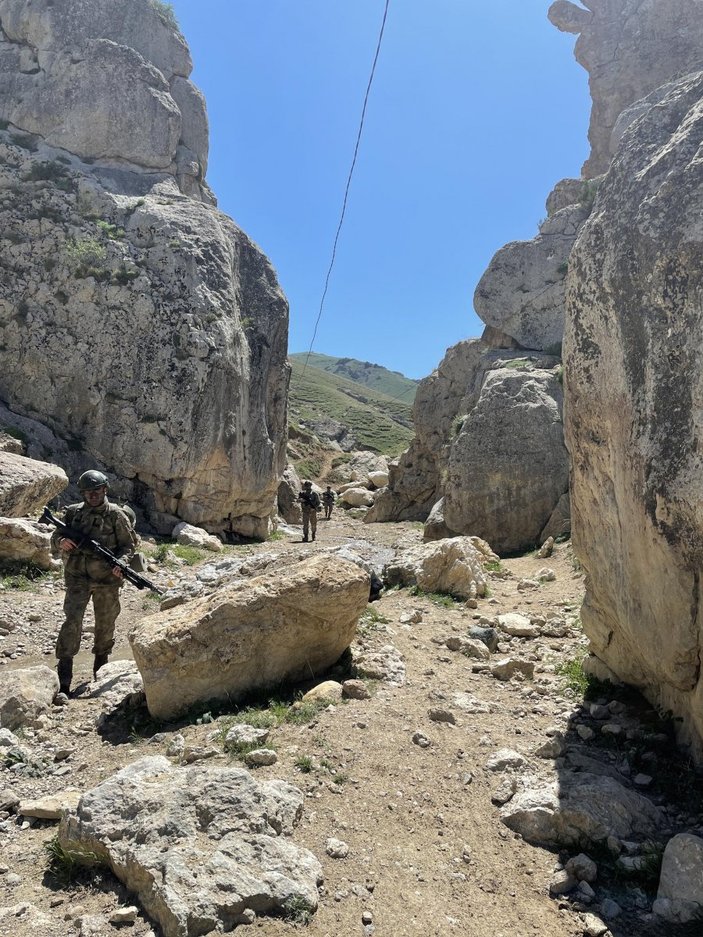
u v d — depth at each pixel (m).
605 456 4.70
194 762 4.18
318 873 3.16
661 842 3.63
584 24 25.05
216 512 16.28
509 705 5.31
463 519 14.51
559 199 20.38
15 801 3.97
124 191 17.41
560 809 3.70
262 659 5.24
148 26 19.05
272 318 18.38
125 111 17.72
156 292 16.09
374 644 6.30
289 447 43.41
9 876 3.29
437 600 8.20
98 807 3.43
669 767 4.31
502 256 18.73
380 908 3.06
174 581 10.30
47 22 17.72
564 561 10.83
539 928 3.05
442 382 24.47
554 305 17.88
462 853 3.50
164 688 4.91
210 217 17.75
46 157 17.09
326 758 4.19
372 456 44.00
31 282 16.03
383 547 16.09
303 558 6.91
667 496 3.89
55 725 5.04
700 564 3.77
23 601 8.55
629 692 5.27
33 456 14.72
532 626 7.15
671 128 4.65
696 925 3.04
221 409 16.11
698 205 3.95
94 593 6.10
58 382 15.80
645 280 4.20
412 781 4.06
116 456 15.59
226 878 2.97
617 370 4.48
